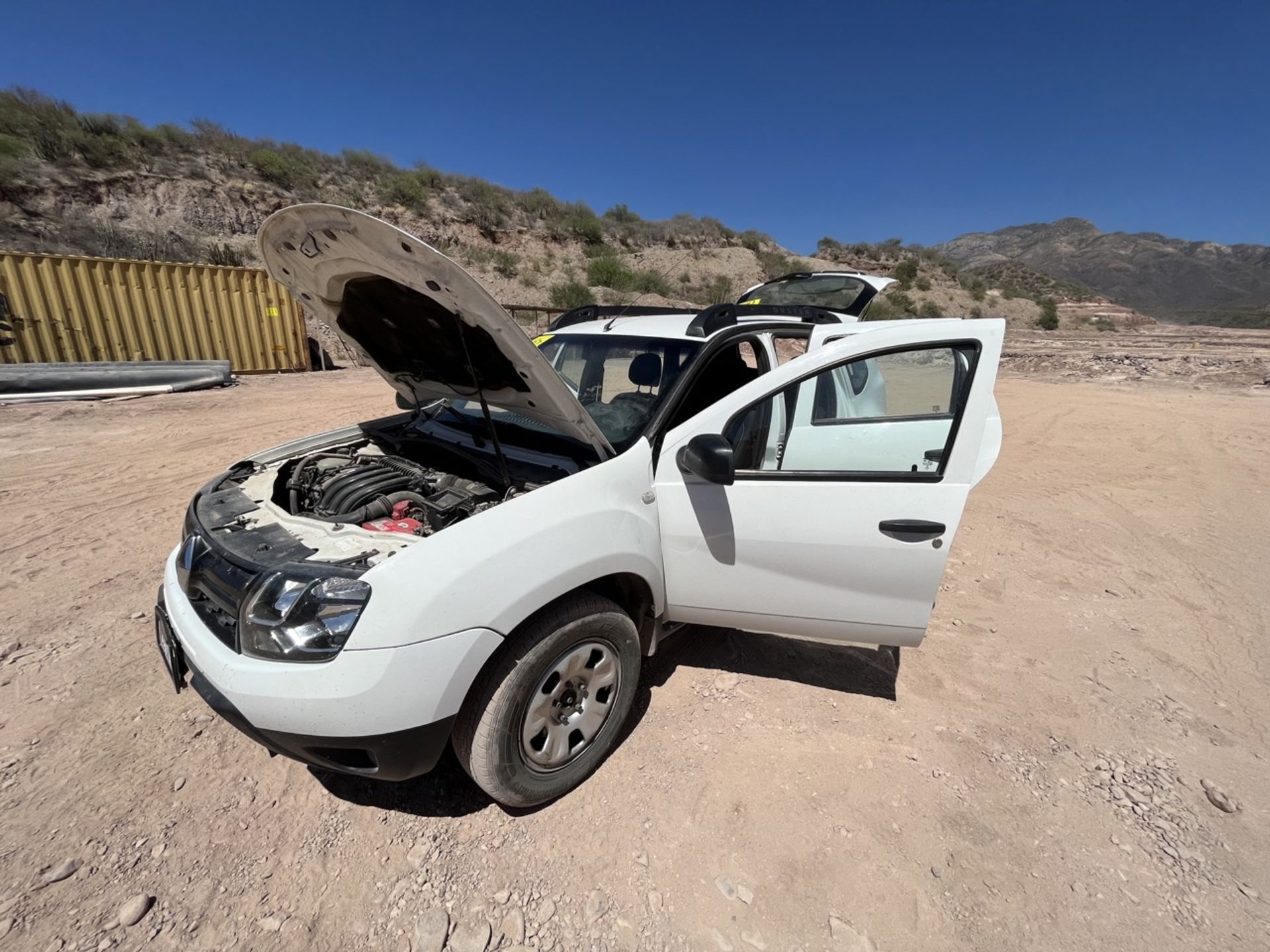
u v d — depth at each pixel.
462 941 1.85
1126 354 19.12
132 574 4.02
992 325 2.33
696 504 2.54
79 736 2.60
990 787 2.46
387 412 9.30
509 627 2.00
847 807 2.35
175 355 12.47
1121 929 1.92
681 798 2.38
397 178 31.67
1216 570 4.43
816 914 1.95
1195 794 2.45
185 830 2.19
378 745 1.89
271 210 27.31
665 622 2.82
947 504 2.38
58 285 11.12
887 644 2.66
